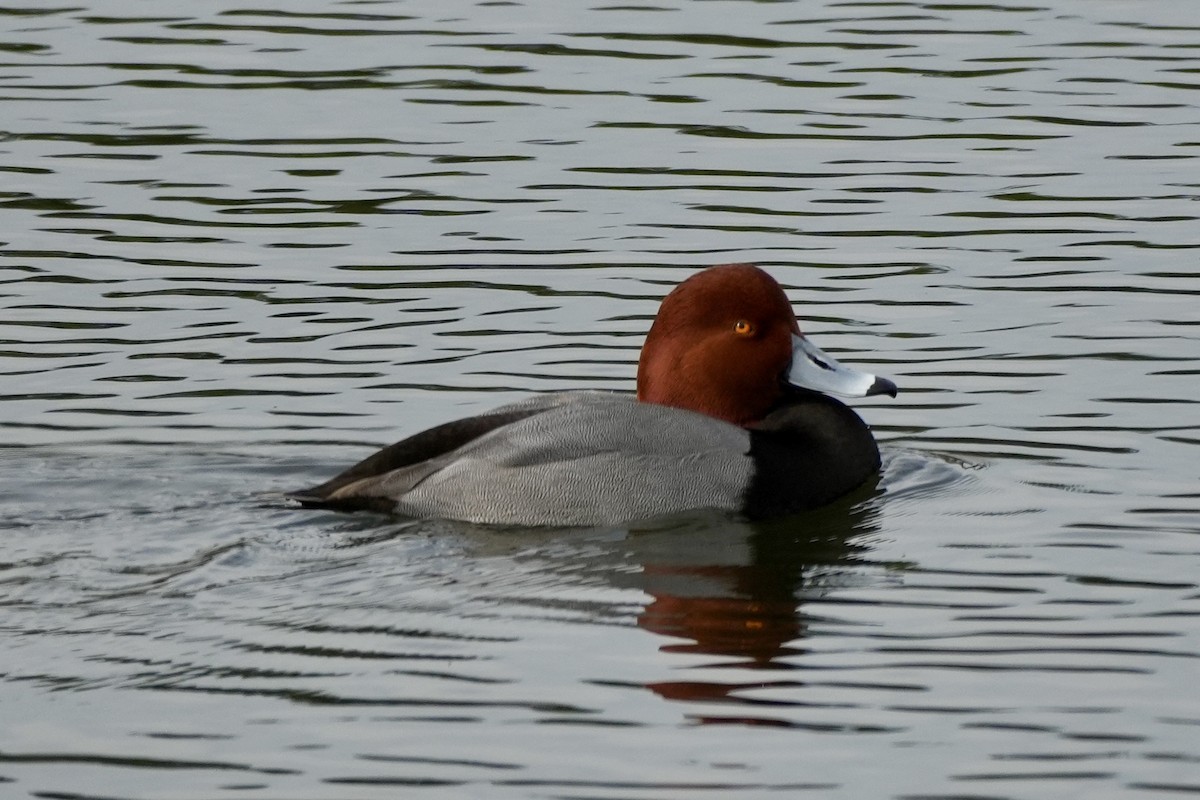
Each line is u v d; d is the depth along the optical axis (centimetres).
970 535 1228
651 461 1261
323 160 1939
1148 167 1895
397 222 1803
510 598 1124
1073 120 2006
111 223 1802
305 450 1376
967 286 1658
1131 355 1521
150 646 1050
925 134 1981
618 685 1009
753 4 2364
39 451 1359
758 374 1327
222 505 1266
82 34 2278
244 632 1069
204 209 1834
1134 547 1195
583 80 2127
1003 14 2319
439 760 934
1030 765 924
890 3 2367
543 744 947
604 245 1752
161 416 1429
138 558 1175
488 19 2320
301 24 2308
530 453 1257
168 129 2012
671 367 1337
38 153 1955
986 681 1011
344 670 1024
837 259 1716
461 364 1527
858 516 1272
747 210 1820
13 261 1719
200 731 961
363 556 1184
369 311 1625
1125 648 1049
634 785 909
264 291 1666
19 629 1069
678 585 1148
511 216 1814
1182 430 1387
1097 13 2316
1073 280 1662
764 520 1272
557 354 1545
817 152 1945
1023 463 1345
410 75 2144
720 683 1010
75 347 1555
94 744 949
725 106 2053
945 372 1505
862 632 1077
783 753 938
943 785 909
